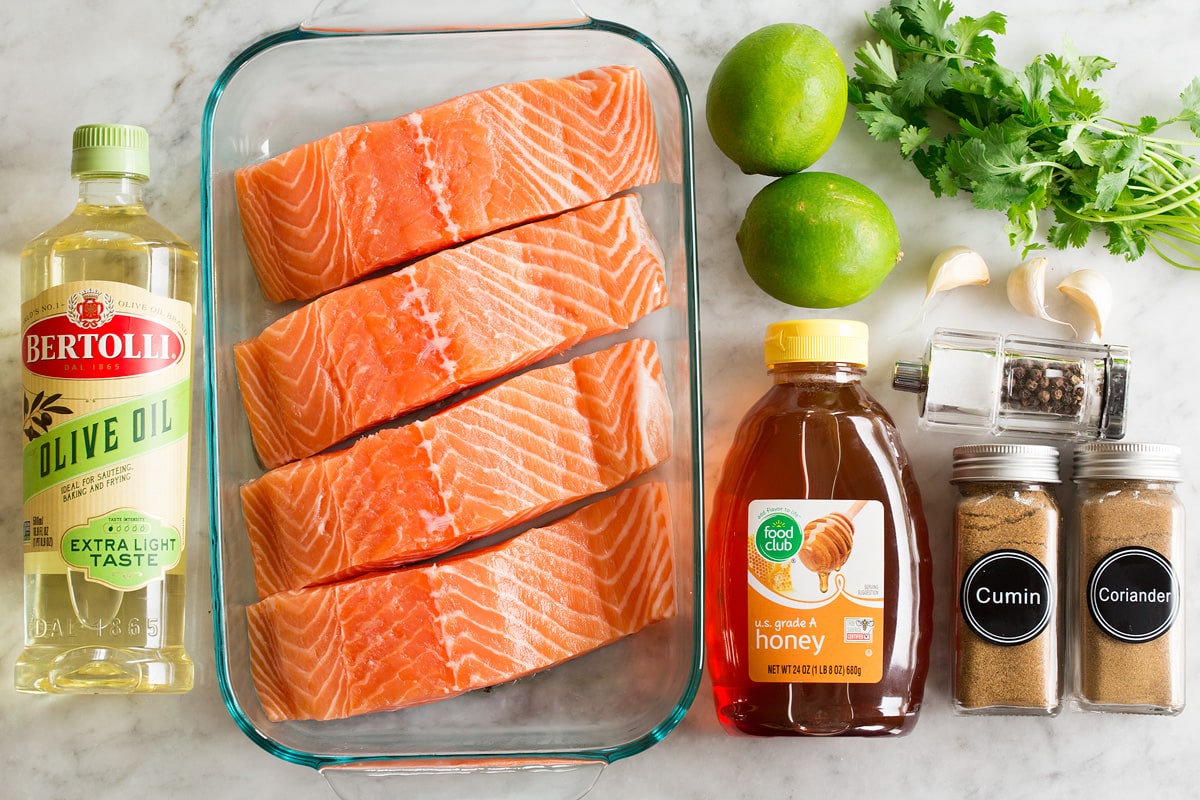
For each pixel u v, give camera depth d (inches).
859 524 29.4
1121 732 31.6
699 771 31.4
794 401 29.7
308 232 30.3
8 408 31.5
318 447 30.3
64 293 29.4
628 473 30.3
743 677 29.5
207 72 31.8
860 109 30.9
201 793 31.3
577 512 30.4
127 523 29.5
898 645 29.5
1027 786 31.4
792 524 29.4
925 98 30.8
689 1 31.9
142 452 29.5
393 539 29.8
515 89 30.3
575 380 30.3
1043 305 31.7
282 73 31.2
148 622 29.8
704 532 30.5
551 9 31.8
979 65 30.5
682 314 30.7
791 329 29.2
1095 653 30.0
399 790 30.8
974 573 30.0
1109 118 31.4
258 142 31.2
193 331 31.0
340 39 30.5
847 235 29.1
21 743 31.3
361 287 30.0
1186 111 30.7
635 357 30.4
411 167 30.2
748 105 29.3
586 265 30.3
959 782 31.4
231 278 30.9
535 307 30.2
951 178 30.6
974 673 29.9
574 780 31.2
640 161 30.5
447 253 30.0
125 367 29.5
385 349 30.0
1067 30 31.9
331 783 29.9
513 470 30.0
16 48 31.7
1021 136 29.8
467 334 29.9
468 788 31.0
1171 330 31.9
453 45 30.8
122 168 29.5
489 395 30.0
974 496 30.2
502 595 29.8
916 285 31.9
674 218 30.7
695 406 29.6
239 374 30.6
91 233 30.0
